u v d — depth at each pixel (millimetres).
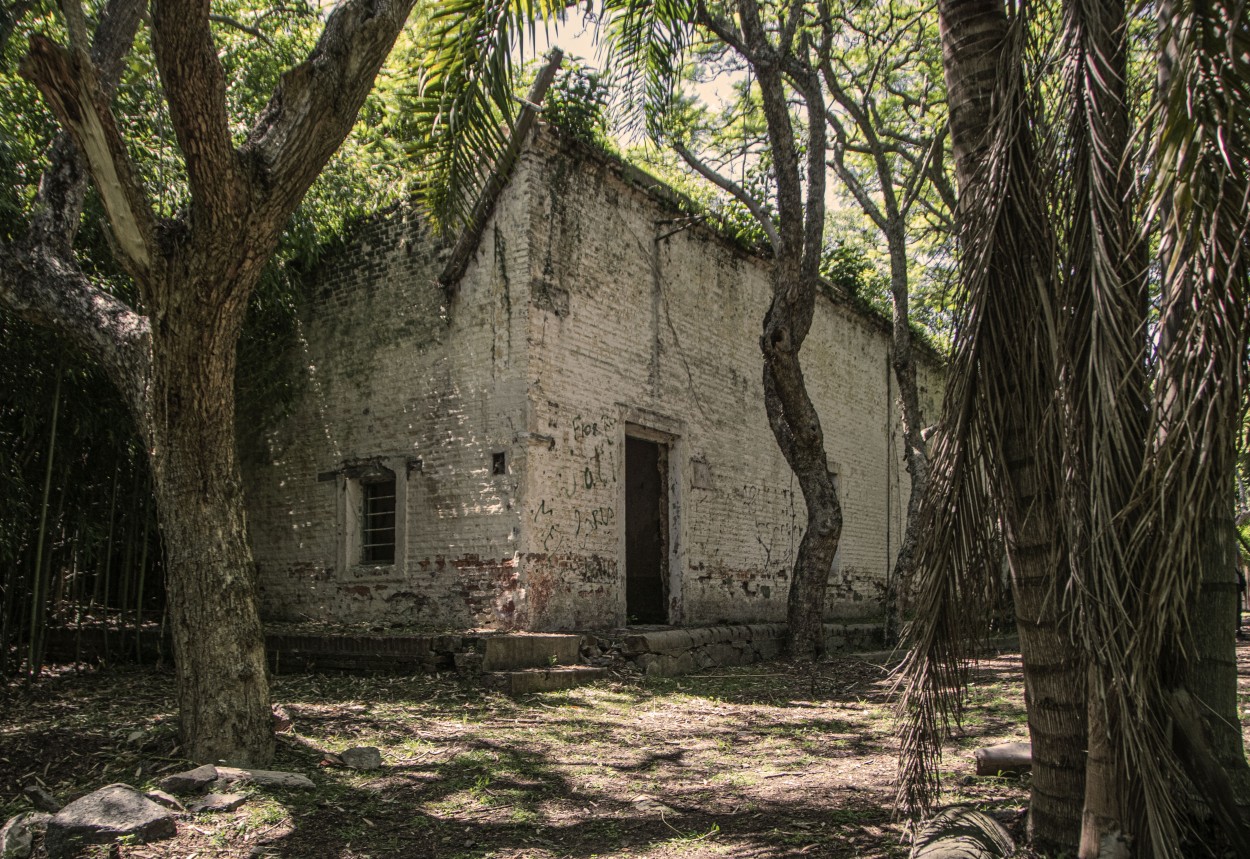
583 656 8750
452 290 9906
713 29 9602
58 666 8672
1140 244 2676
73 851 3572
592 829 4082
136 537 9234
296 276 10688
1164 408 2443
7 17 6953
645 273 11031
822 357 14883
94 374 8188
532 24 5051
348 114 4695
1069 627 2783
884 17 11531
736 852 3725
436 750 5555
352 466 10492
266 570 11125
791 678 8961
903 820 3955
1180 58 2363
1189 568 2416
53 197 5859
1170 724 2604
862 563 15602
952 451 3039
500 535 9242
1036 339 2844
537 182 9547
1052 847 3008
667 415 11148
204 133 4168
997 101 3018
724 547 11977
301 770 4879
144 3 6227
